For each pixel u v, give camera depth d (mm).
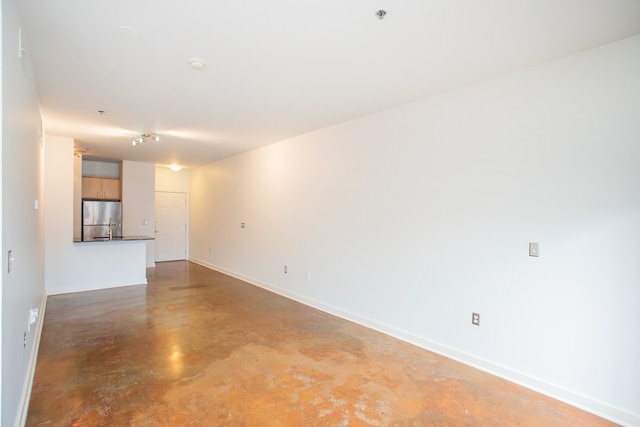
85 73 2781
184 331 3684
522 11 1913
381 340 3512
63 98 3375
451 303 3125
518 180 2705
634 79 2197
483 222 2912
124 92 3215
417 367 2920
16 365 1934
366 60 2543
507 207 2766
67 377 2635
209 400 2355
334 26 2086
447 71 2723
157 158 7098
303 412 2240
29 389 2371
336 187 4355
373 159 3867
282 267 5363
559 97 2498
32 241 2859
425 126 3342
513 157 2730
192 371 2770
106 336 3504
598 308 2328
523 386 2637
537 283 2602
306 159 4855
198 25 2078
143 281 6137
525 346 2654
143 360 2953
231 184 6891
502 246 2795
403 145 3545
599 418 2256
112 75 2824
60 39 2240
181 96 3316
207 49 2387
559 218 2502
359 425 2123
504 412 2295
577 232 2422
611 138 2283
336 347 3316
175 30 2137
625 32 2141
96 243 5637
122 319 4066
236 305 4750
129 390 2463
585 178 2387
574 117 2432
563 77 2480
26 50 2248
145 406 2270
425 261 3336
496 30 2117
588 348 2361
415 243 3422
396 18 1995
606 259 2301
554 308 2518
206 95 3285
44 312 4281
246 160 6340
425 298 3334
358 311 4031
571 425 2174
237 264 6680
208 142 5469
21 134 2078
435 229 3256
